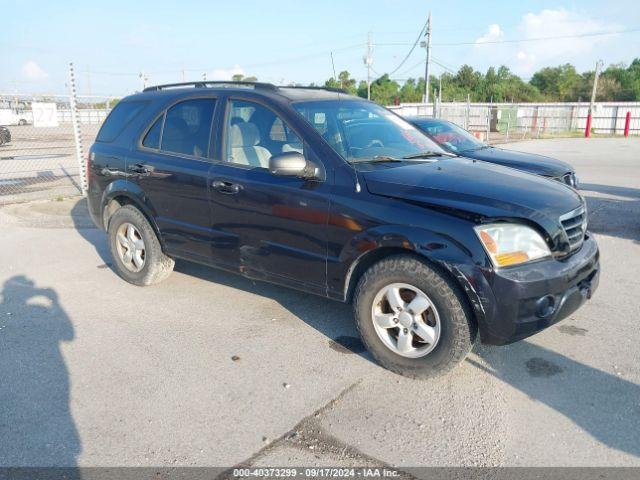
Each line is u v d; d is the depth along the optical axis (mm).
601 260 6121
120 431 3051
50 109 11672
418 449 2879
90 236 7500
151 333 4328
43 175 13453
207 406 3291
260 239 4207
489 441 2930
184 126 4859
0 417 3191
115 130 5480
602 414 3158
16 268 6059
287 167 3721
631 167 15766
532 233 3303
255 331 4348
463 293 3297
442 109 36219
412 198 3473
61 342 4180
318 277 3928
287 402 3328
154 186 4926
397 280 3486
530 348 3986
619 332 4227
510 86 63531
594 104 39344
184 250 4844
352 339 4191
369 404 3301
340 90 5168
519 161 7906
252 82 4652
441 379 3572
